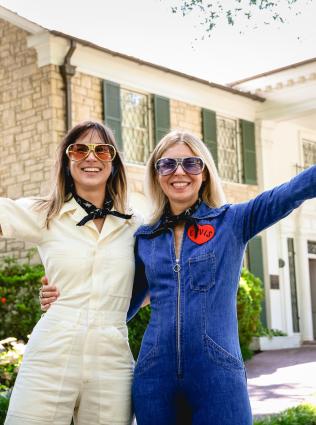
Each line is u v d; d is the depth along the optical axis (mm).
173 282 3168
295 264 18375
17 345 7922
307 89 16547
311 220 18859
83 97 13234
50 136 12734
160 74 14758
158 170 3389
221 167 16438
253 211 3170
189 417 3180
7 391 6590
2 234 3393
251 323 13898
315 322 19828
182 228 3318
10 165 13352
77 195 3533
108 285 3375
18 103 13312
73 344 3271
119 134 13758
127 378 3338
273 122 17719
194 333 3059
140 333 11164
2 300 11039
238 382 3029
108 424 3262
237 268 3199
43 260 3498
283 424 6004
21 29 13289
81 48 13125
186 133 3469
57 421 3242
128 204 3703
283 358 14367
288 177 18469
